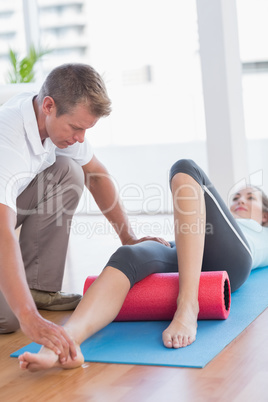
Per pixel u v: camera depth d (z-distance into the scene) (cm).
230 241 217
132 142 568
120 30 561
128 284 189
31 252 232
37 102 191
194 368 159
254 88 470
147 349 176
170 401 139
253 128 476
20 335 205
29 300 156
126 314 204
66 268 334
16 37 606
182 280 190
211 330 190
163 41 547
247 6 463
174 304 197
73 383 156
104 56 570
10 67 585
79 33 580
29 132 188
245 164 428
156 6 545
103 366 167
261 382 146
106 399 144
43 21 597
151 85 557
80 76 180
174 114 552
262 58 470
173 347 175
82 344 186
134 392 147
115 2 558
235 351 170
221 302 194
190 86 544
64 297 234
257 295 232
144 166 564
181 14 537
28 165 191
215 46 407
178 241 193
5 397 151
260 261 278
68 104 179
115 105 567
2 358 181
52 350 155
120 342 185
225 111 410
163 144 558
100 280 185
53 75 183
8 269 159
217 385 147
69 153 230
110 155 576
